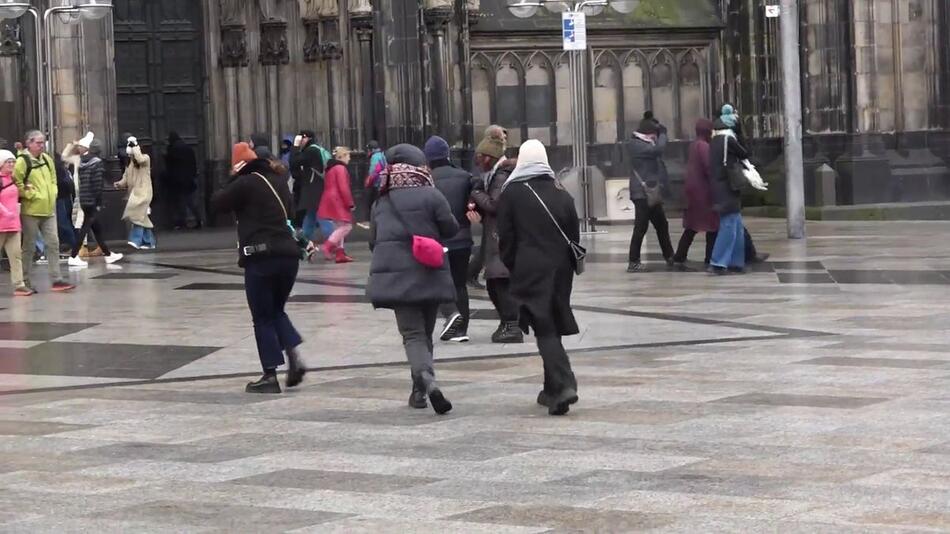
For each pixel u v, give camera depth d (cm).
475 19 5844
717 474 1452
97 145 4275
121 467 1571
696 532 1240
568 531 1255
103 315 3041
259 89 5850
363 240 5109
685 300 3012
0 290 3641
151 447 1681
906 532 1219
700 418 1747
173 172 5784
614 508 1329
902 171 5775
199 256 4538
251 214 2041
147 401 2011
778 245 4291
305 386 2108
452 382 2098
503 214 1833
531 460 1548
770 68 6069
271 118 5806
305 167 4422
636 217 3644
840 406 1794
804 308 2812
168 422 1841
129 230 5084
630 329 2588
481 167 2522
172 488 1464
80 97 5041
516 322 2509
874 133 5772
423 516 1323
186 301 3269
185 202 5809
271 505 1381
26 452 1664
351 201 4191
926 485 1383
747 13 6084
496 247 2498
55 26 5022
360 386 2094
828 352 2245
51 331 2795
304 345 2525
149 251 4784
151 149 5916
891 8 5806
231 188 2036
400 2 5588
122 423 1841
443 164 2505
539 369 2203
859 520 1261
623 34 6072
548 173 1839
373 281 1888
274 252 2033
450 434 1708
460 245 2492
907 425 1669
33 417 1900
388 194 1909
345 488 1444
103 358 2439
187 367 2323
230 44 5831
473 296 3225
